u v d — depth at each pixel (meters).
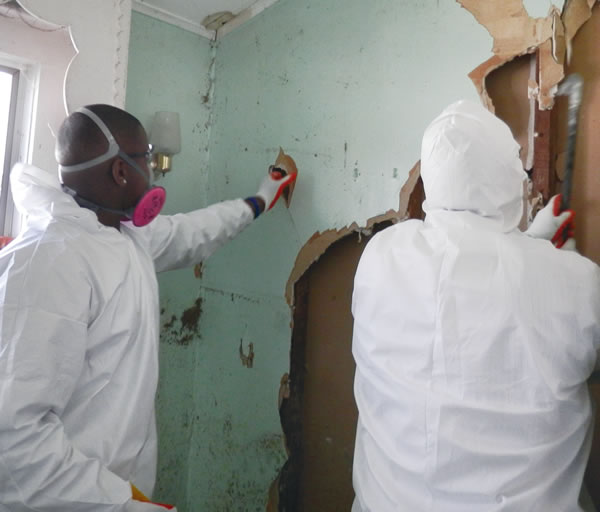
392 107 1.25
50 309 0.82
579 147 1.03
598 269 0.78
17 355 0.78
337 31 1.38
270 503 1.51
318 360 1.45
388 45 1.26
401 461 0.78
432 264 0.81
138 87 1.58
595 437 0.98
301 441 1.47
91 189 0.98
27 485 0.78
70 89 1.31
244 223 1.42
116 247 0.99
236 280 1.64
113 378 0.94
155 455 1.07
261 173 1.59
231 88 1.70
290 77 1.50
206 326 1.75
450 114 0.89
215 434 1.69
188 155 1.72
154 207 1.05
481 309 0.75
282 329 1.50
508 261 0.77
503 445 0.72
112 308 0.92
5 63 1.35
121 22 1.40
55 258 0.86
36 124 1.36
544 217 0.98
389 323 0.84
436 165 0.86
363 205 1.31
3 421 0.75
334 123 1.38
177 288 1.70
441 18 1.16
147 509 0.88
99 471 0.84
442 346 0.76
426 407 0.75
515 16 1.05
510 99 1.09
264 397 1.54
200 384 1.75
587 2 1.00
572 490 0.73
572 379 0.73
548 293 0.74
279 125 1.53
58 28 1.32
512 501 0.69
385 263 0.87
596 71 1.00
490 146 0.84
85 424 0.90
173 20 1.64
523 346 0.73
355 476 0.90
